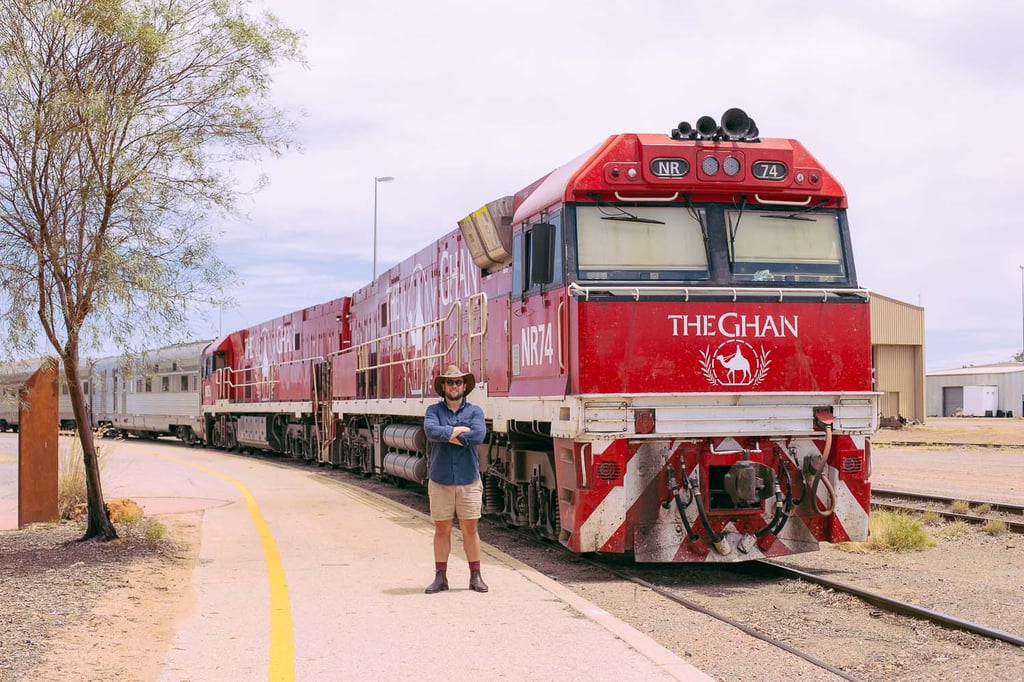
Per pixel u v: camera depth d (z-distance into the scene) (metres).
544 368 9.99
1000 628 7.57
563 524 9.69
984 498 16.75
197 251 10.09
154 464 25.03
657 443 9.25
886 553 11.31
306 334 26.16
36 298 9.81
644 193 9.55
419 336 16.25
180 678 5.74
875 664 6.64
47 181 9.66
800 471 9.60
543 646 6.39
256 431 30.28
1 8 9.56
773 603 8.62
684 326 9.24
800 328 9.52
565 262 9.38
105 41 9.84
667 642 7.16
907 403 48.69
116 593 8.18
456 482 8.16
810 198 9.94
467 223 12.58
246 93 10.38
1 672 5.73
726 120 9.77
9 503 15.78
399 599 7.90
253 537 11.48
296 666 5.96
